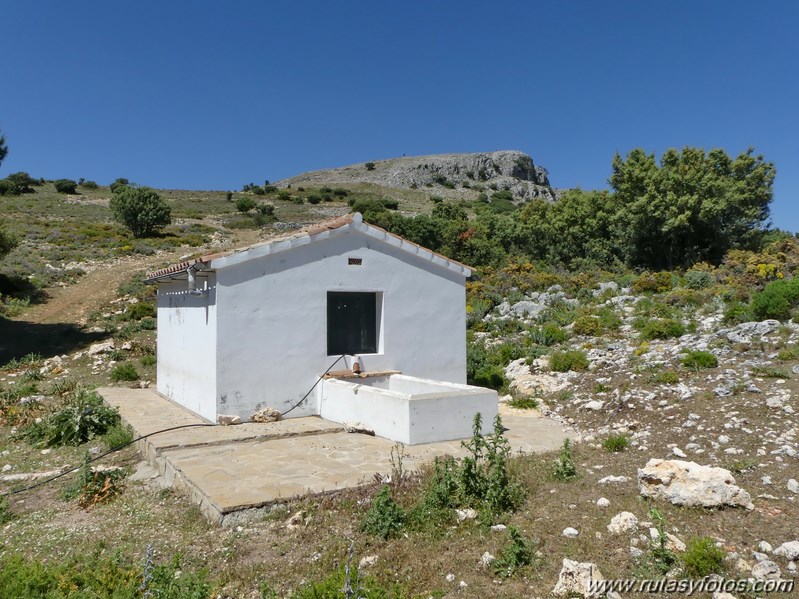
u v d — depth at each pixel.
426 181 127.81
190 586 4.98
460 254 41.12
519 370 15.44
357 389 10.76
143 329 25.08
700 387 11.26
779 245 29.34
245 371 11.08
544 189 130.62
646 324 17.89
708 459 7.77
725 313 16.94
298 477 7.80
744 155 38.06
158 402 13.70
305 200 88.38
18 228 48.03
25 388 15.80
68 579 5.34
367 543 5.95
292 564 5.66
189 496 7.69
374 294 12.91
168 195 88.44
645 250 37.91
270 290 11.33
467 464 6.80
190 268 11.05
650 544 5.24
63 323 26.47
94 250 43.06
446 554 5.61
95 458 10.02
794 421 8.77
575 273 35.41
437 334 13.30
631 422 10.25
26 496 8.55
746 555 5.15
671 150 37.97
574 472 7.52
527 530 5.91
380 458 8.75
